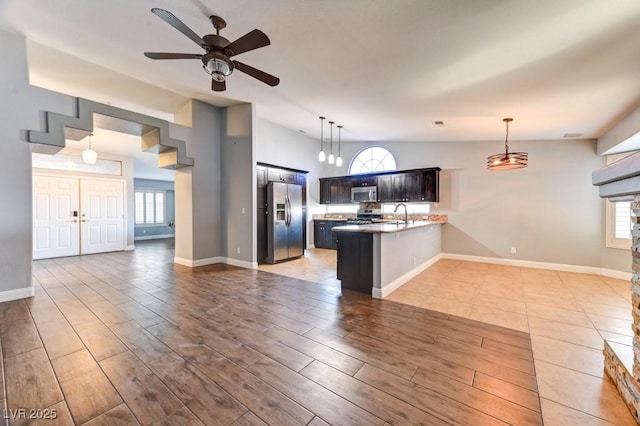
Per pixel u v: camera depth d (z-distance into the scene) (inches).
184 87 171.3
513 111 142.0
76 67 145.4
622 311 119.4
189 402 63.0
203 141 207.8
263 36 77.9
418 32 85.3
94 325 103.0
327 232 296.8
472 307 124.1
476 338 94.7
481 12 72.6
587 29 74.1
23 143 128.4
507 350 86.7
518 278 174.6
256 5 82.7
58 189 252.2
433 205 247.9
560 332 99.3
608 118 147.6
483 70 102.8
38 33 117.9
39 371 74.1
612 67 92.7
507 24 76.0
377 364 78.7
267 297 137.0
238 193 209.6
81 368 75.7
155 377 72.1
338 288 152.8
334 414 59.7
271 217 222.1
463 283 162.9
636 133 135.8
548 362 80.1
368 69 113.7
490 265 213.3
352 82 128.6
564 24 73.1
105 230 281.4
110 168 290.5
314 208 308.3
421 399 64.4
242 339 93.2
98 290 147.0
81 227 265.3
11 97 124.9
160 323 105.4
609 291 147.9
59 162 258.2
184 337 94.3
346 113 185.5
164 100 197.3
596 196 188.9
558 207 200.1
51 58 136.9
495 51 89.8
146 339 92.6
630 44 79.0
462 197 234.2
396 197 257.9
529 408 61.6
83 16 100.4
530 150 208.5
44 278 171.6
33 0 95.0
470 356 83.2
